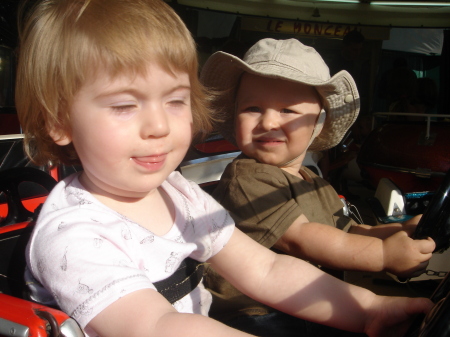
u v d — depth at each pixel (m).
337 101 1.69
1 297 0.90
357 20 4.02
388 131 3.22
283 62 1.53
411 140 3.04
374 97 6.09
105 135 0.92
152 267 1.04
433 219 1.29
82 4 0.96
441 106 5.39
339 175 3.75
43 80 0.94
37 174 1.31
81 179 1.09
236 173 1.51
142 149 0.94
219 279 1.43
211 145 2.65
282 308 1.21
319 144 1.91
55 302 1.00
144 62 0.91
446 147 2.92
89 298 0.87
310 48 1.67
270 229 1.38
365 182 3.96
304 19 4.05
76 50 0.91
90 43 0.90
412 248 1.29
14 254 1.07
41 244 0.94
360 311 1.17
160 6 1.03
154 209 1.12
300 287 1.20
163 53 0.94
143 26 0.95
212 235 1.21
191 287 1.13
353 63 4.68
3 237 1.06
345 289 1.20
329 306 1.18
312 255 1.39
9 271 1.06
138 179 0.97
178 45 0.98
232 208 1.45
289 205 1.42
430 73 7.47
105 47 0.90
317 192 1.66
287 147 1.53
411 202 1.95
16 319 0.81
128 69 0.90
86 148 0.95
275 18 4.10
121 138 0.92
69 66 0.91
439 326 0.75
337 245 1.35
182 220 1.16
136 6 0.98
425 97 4.48
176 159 1.01
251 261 1.24
